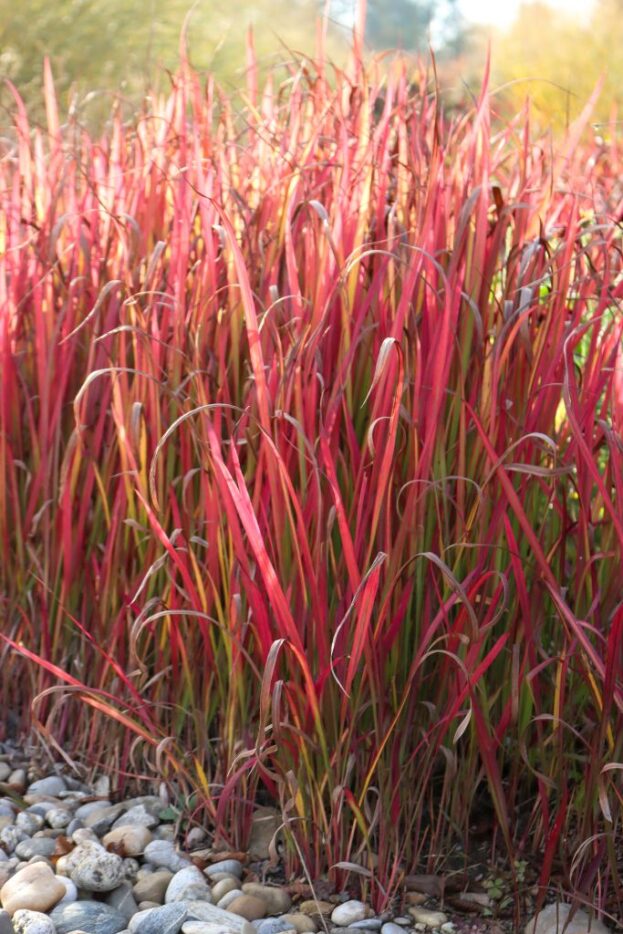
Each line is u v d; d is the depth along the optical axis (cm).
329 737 109
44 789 126
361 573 109
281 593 102
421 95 121
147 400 120
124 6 370
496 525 106
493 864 114
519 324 105
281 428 108
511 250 114
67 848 117
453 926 108
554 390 110
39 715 132
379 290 109
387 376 106
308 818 112
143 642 124
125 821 121
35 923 106
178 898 110
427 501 110
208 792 116
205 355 119
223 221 102
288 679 112
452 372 112
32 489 130
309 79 128
